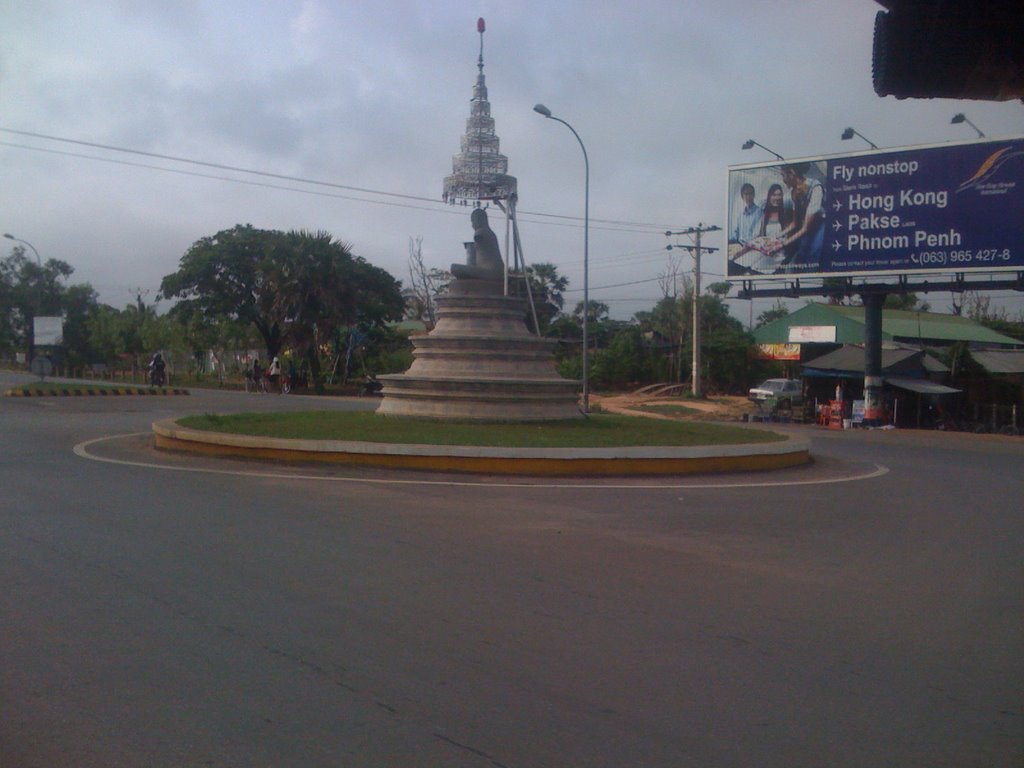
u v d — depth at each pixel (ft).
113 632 21.43
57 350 253.65
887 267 109.19
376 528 34.76
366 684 18.47
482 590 25.89
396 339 191.42
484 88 81.46
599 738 16.14
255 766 14.83
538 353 71.46
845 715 17.40
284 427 61.46
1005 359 138.10
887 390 119.85
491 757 15.29
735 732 16.51
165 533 32.73
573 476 52.60
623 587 26.61
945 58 12.01
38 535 31.81
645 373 197.77
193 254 166.91
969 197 104.27
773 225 116.88
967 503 46.55
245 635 21.40
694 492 47.57
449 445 53.36
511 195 81.61
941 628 23.31
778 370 185.57
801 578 28.40
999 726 17.02
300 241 160.45
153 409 102.37
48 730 16.08
